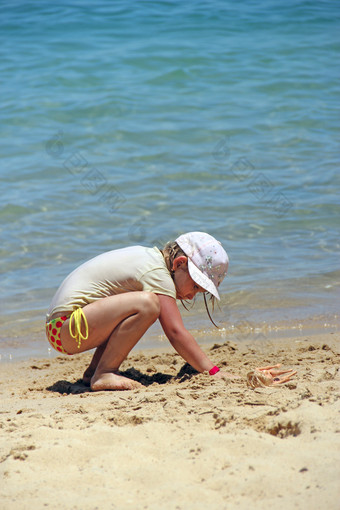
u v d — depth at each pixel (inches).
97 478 116.6
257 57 732.7
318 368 197.6
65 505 107.2
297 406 146.1
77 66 697.6
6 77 668.7
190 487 110.8
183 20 832.9
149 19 836.0
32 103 608.4
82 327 189.5
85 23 813.2
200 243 195.2
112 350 192.1
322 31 804.0
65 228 390.9
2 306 297.7
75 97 625.9
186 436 135.0
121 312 189.2
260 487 108.6
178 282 197.3
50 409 169.3
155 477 115.8
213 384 182.5
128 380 191.9
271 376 178.5
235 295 304.7
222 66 708.7
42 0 880.3
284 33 799.7
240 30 806.5
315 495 104.1
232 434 131.6
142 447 129.3
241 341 251.3
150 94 638.5
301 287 311.4
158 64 708.7
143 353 244.2
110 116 589.9
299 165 492.7
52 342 197.0
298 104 621.3
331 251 355.6
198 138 548.1
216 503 105.7
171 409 153.3
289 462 117.1
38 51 735.7
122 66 703.7
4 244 367.6
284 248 360.2
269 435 131.0
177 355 237.9
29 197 435.5
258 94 645.9
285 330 264.4
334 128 566.6
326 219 400.2
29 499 109.4
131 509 105.0
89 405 165.2
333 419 135.0
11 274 332.8
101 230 387.9
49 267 341.1
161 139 544.7
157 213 412.5
